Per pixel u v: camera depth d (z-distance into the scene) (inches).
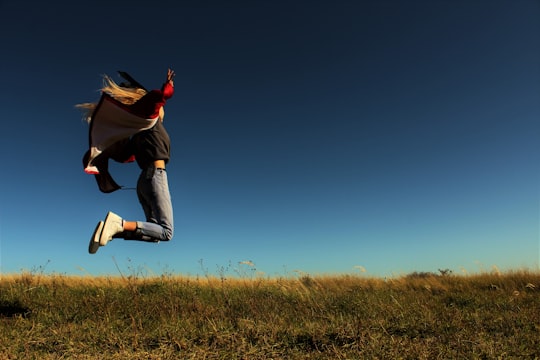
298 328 202.1
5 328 196.1
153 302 274.4
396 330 200.4
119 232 145.8
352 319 232.8
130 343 169.8
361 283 473.7
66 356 153.3
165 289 343.9
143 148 156.4
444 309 271.6
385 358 148.0
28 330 191.9
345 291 387.5
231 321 219.3
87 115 156.3
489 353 152.3
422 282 470.0
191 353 153.2
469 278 494.6
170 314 240.8
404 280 483.5
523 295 364.8
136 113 148.3
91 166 152.9
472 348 159.6
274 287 390.6
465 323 213.8
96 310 249.3
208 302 307.9
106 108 147.9
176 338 171.3
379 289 421.4
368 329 187.8
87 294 310.3
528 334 188.1
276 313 258.1
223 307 267.1
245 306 279.6
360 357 150.2
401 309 265.7
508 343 170.2
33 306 265.7
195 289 352.2
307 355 154.7
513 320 220.1
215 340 169.9
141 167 159.9
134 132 152.2
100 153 151.3
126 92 154.3
